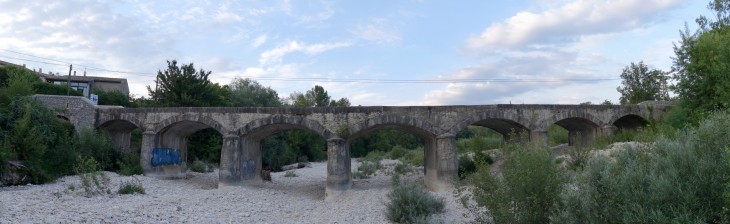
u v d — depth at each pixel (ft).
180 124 122.31
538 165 46.78
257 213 83.05
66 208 69.15
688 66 100.48
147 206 78.02
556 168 48.29
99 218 62.28
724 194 28.94
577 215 38.40
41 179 96.17
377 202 91.25
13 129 100.78
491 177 50.96
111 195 87.76
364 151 328.29
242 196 99.96
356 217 78.38
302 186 129.39
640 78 184.44
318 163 254.27
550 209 45.09
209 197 95.50
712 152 33.60
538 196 46.21
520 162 47.67
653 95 178.19
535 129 107.14
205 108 114.32
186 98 166.71
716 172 31.60
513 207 47.98
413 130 114.42
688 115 99.19
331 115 107.14
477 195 52.26
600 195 37.42
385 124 107.45
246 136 116.57
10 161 93.09
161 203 82.84
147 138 118.83
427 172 117.50
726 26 109.40
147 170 119.65
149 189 100.53
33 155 100.48
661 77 179.93
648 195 33.04
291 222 76.38
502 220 47.32
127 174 115.44
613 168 38.32
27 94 119.14
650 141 43.68
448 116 105.09
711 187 31.30
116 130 135.03
